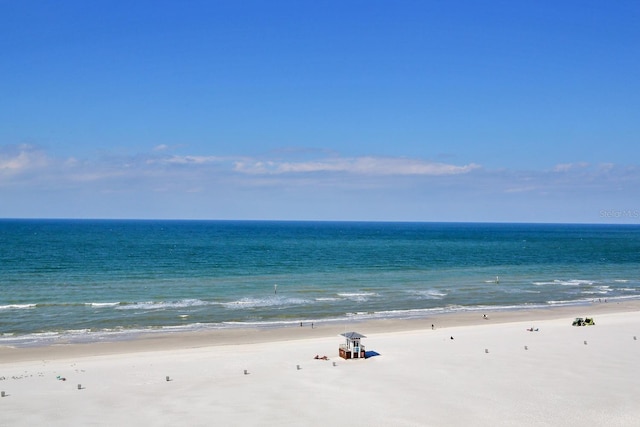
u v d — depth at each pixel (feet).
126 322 191.01
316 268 368.68
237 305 225.97
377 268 374.43
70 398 105.29
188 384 114.83
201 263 387.96
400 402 104.22
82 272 326.65
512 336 162.40
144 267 357.20
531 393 109.60
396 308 226.17
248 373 123.34
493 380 117.91
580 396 107.86
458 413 98.84
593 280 328.70
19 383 114.93
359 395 108.06
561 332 168.04
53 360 137.69
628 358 136.26
